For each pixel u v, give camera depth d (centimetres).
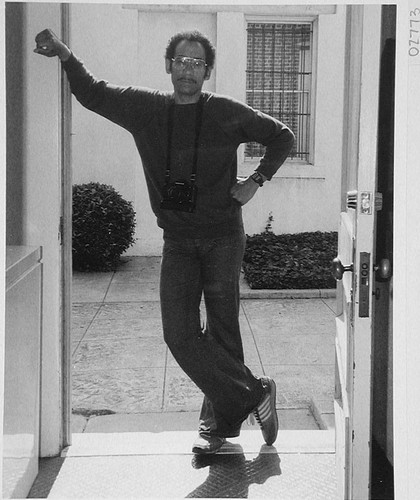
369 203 209
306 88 783
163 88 745
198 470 295
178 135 290
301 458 306
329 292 666
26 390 267
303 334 544
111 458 306
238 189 295
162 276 297
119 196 749
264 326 566
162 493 275
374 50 204
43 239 296
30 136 293
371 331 212
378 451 273
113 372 457
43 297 299
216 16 747
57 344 303
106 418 379
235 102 291
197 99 291
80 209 737
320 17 757
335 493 275
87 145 775
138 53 741
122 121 296
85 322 574
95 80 296
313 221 808
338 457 265
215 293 299
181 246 295
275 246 751
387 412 271
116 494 273
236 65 755
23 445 262
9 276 237
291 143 301
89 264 755
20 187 295
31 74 291
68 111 305
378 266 214
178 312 295
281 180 799
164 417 380
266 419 309
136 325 566
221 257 296
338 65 772
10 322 239
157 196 299
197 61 287
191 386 432
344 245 300
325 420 363
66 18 298
